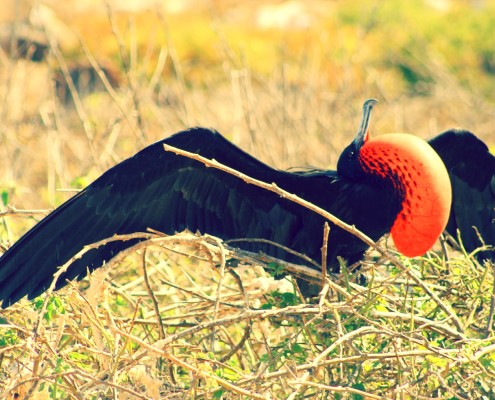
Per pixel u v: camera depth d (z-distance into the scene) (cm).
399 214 1097
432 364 920
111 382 864
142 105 1866
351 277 1099
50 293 915
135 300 1139
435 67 3238
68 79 1490
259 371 956
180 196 1150
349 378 918
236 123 1619
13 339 972
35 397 907
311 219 1197
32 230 1088
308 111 1848
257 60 3391
